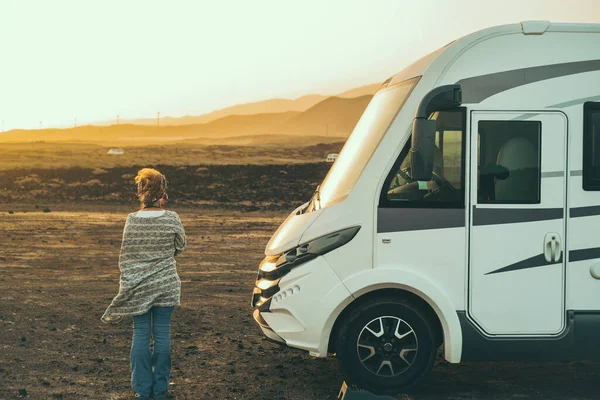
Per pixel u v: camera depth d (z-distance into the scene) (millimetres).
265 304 6125
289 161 182625
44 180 60656
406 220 5898
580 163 5945
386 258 5898
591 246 5930
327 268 5906
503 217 5914
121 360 7297
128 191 51531
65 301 10594
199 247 18719
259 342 8211
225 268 14844
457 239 5898
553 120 5941
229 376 6754
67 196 45094
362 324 5938
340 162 6367
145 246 5781
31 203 38188
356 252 5895
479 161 5926
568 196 5934
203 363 7223
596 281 5930
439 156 5945
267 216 31281
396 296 5988
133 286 5707
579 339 5910
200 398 6035
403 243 5891
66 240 19781
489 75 5961
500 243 5906
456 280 5895
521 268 5906
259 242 20094
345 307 5988
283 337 6023
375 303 5922
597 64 5992
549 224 5922
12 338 8117
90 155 160250
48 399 5949
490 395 6148
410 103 5969
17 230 22391
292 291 5965
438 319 6094
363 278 5840
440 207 5910
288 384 6492
